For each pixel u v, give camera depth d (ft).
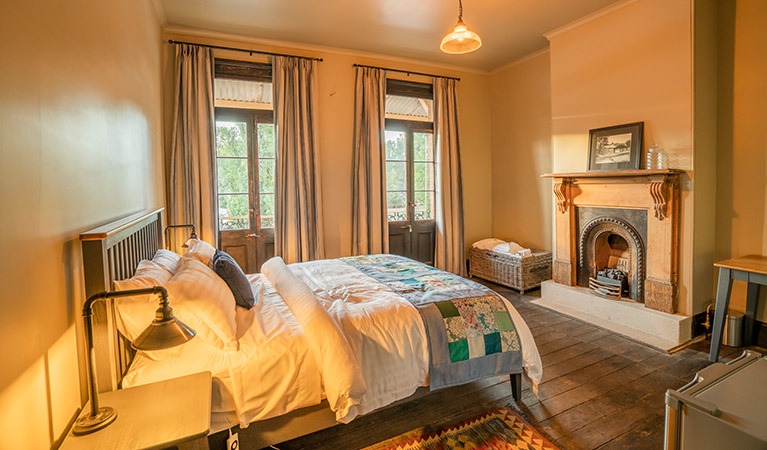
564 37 12.84
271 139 14.05
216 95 13.82
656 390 7.89
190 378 4.95
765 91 9.52
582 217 12.61
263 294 8.30
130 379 5.09
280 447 6.38
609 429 6.70
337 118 14.83
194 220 12.52
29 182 3.46
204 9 11.24
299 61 13.78
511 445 6.31
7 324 3.06
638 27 10.73
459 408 7.43
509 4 11.27
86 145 4.93
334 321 6.12
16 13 3.28
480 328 7.09
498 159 17.92
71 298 4.37
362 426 6.93
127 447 3.59
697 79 9.71
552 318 12.07
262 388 5.42
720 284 8.85
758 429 2.87
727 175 10.25
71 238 4.40
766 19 9.41
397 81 15.89
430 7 11.37
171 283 5.47
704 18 9.82
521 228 16.90
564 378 8.43
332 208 14.92
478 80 17.84
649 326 10.42
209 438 5.93
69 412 4.26
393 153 16.33
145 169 8.95
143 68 8.89
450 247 16.84
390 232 16.35
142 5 8.89
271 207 14.10
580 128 12.48
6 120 3.09
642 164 10.76
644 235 10.80
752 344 9.88
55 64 4.05
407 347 6.46
